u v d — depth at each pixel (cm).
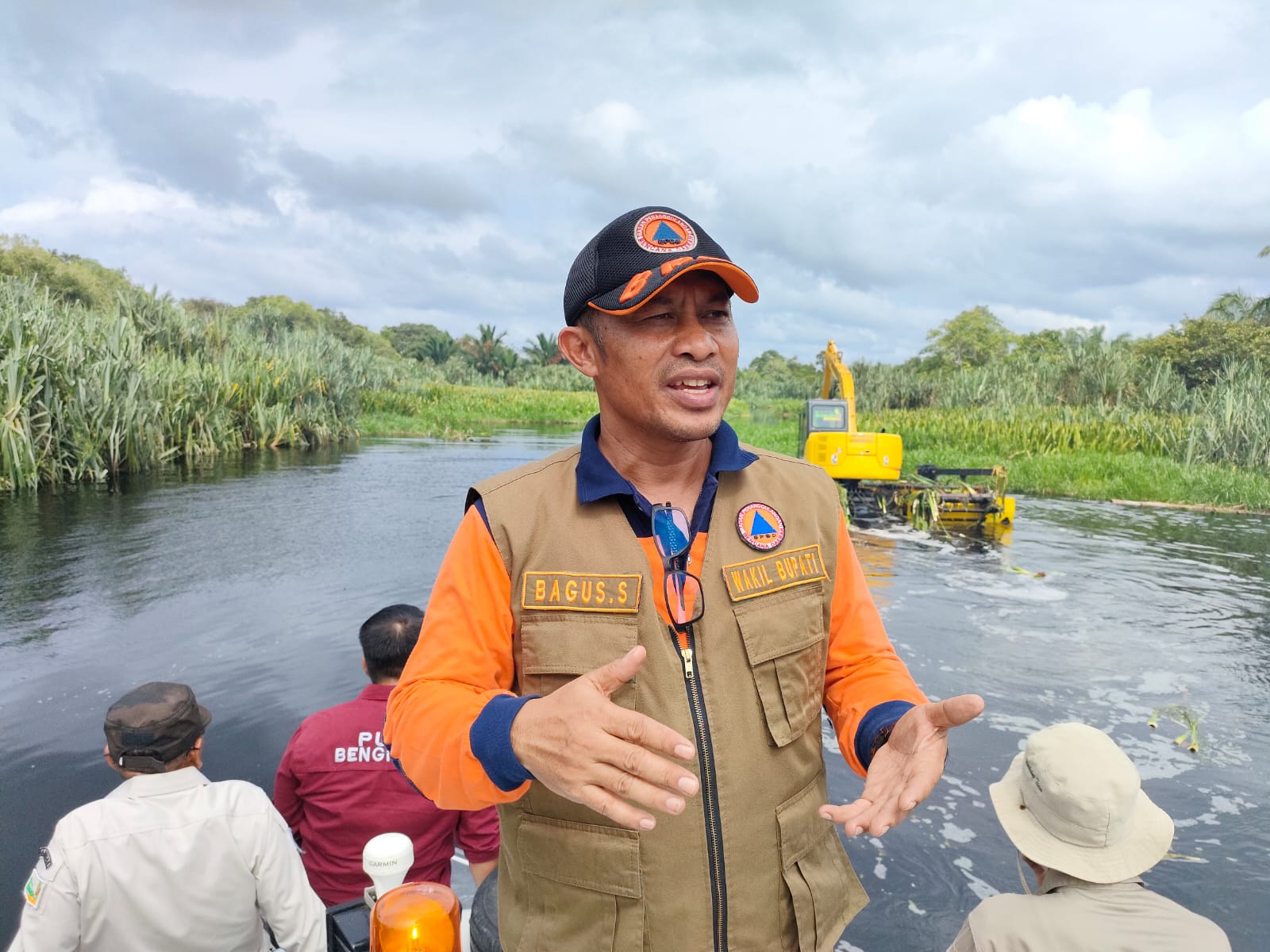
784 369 11481
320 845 276
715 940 110
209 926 212
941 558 1069
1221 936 193
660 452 122
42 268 4756
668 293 114
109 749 216
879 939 306
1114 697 564
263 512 1247
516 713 90
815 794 123
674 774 79
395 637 279
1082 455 2153
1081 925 197
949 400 3294
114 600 756
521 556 115
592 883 110
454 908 140
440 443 2775
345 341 9144
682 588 117
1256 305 4047
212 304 6481
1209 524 1400
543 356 8444
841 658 131
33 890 200
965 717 99
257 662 596
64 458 1546
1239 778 441
